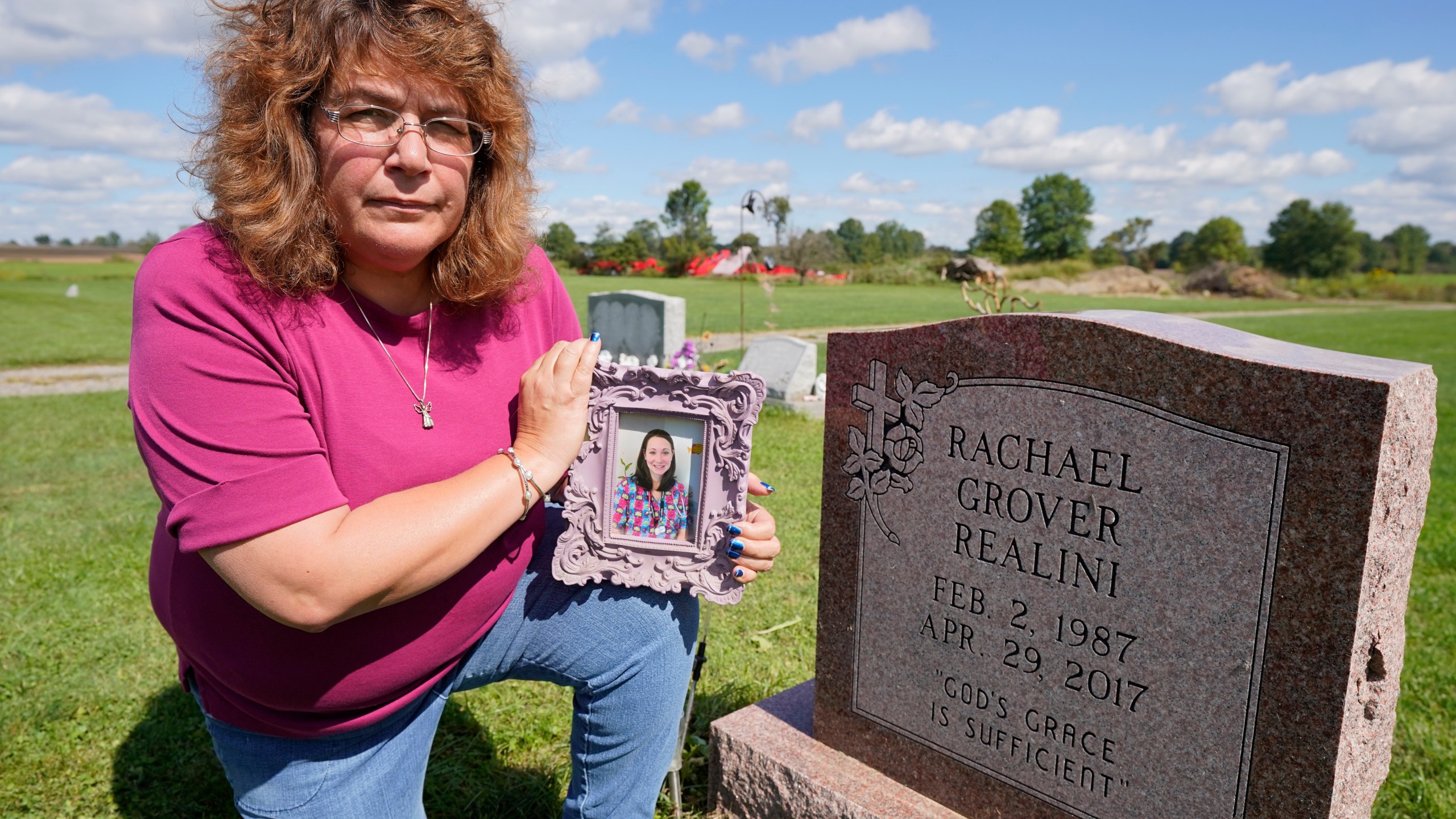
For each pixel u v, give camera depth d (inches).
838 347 95.7
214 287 55.9
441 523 59.5
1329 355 72.8
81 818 100.3
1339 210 3319.4
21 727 117.3
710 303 1352.1
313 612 56.5
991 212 3671.3
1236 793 72.3
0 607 157.6
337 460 61.7
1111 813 80.5
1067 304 1681.8
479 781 106.3
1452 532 215.5
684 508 76.1
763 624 151.5
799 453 290.0
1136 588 76.0
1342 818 69.9
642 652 76.9
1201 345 72.7
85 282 1706.4
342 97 57.9
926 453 89.7
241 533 54.1
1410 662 141.8
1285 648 67.9
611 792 80.8
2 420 356.5
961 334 85.2
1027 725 85.2
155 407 54.4
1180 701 74.7
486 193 67.1
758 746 102.2
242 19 60.6
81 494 243.6
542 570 77.0
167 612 64.2
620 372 74.8
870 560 96.0
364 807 70.2
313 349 60.2
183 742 115.6
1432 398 69.3
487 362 71.3
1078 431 78.0
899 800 93.4
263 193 57.2
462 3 61.9
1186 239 4266.7
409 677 67.9
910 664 93.8
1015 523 83.6
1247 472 68.2
